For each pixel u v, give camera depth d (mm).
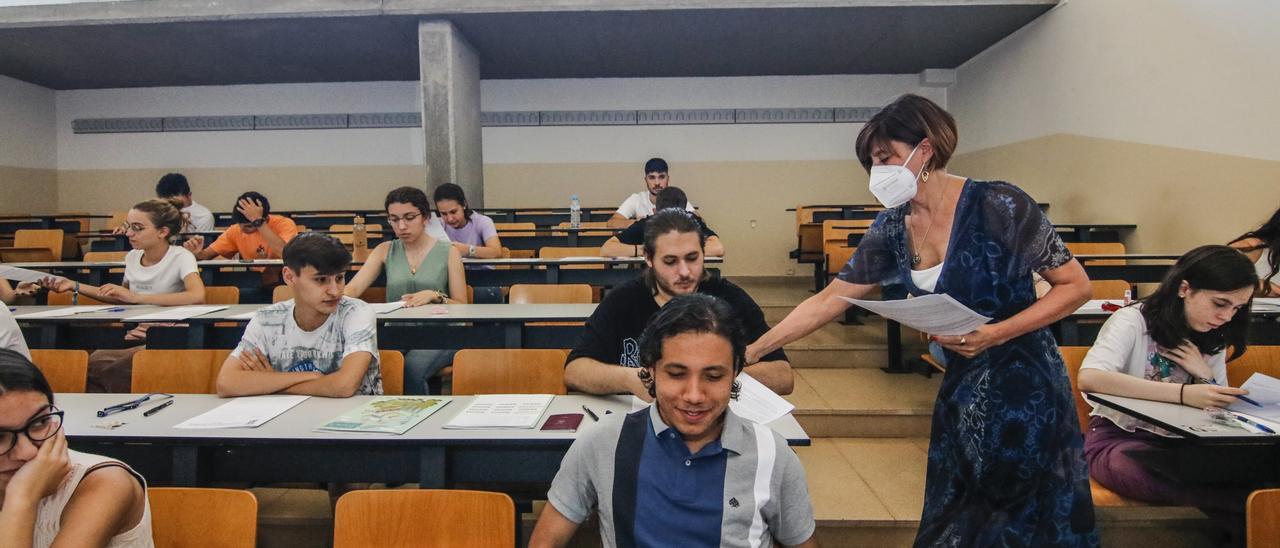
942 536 1439
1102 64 5090
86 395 1876
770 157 7773
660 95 7754
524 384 2088
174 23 5535
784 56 6844
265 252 4371
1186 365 1753
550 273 3838
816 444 2898
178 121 7855
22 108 7523
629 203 5387
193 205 5758
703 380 1072
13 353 979
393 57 6648
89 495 977
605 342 1855
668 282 1773
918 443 2902
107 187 7949
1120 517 2084
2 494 969
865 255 1544
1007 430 1346
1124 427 1820
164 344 2955
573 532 1198
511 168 7824
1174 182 4434
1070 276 1312
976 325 1252
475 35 6012
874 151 1355
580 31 5922
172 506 1305
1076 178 5441
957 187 1361
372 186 7836
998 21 5898
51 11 5480
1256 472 1672
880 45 6508
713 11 5445
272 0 5391
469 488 1925
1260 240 3062
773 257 7805
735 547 1099
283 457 1613
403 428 1543
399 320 2639
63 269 3852
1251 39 3834
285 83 7805
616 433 1177
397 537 1293
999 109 6543
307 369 2008
